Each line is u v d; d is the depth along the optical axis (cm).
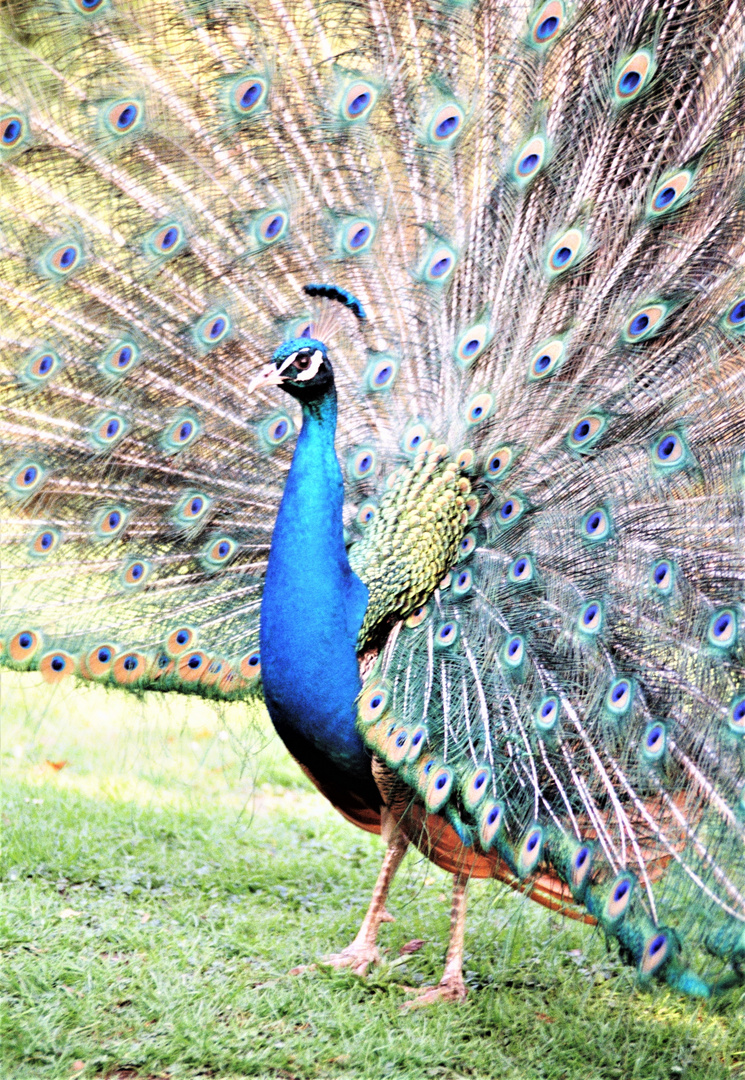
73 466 981
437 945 941
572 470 833
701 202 847
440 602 838
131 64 964
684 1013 841
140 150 968
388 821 852
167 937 887
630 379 837
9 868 1005
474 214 957
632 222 872
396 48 977
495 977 884
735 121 834
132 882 1019
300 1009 789
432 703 767
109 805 1203
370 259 988
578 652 759
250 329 995
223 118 977
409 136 978
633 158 887
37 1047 696
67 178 964
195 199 980
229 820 1228
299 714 816
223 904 999
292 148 988
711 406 802
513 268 929
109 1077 680
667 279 845
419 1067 728
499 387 895
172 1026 738
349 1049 733
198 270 984
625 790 720
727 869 663
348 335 983
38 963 804
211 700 1017
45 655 962
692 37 859
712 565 762
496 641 782
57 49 955
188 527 987
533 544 817
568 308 890
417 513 867
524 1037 790
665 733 721
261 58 976
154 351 981
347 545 930
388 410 966
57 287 970
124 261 975
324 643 807
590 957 922
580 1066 752
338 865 1136
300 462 830
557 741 735
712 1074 750
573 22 912
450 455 894
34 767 1324
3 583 969
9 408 973
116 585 983
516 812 728
